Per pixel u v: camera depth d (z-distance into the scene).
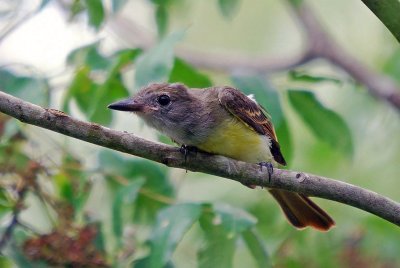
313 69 17.69
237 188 14.62
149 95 10.95
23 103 8.84
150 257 9.91
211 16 19.47
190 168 9.61
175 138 11.00
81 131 8.95
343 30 18.98
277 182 9.44
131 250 10.94
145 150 9.30
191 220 9.97
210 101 11.02
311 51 17.02
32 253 10.56
